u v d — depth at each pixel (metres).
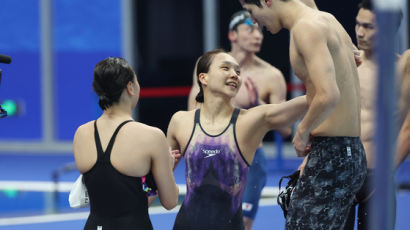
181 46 35.12
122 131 8.14
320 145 8.59
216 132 9.37
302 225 8.67
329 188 8.55
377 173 2.64
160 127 35.66
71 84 37.16
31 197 23.16
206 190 9.35
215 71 9.37
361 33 11.31
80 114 37.12
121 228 8.12
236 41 15.11
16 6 37.59
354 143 8.66
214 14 34.50
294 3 8.50
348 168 8.53
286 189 9.19
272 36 33.16
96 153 8.16
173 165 9.40
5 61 8.46
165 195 8.50
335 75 8.32
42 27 37.19
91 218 8.43
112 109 8.37
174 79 35.28
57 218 19.06
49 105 37.59
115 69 8.16
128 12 35.66
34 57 37.56
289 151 33.47
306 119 8.08
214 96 9.45
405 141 11.13
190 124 9.61
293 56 8.43
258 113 9.21
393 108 2.55
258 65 15.27
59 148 37.56
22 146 38.38
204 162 9.34
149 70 35.66
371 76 11.28
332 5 31.80
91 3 36.38
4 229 17.50
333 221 8.67
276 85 15.05
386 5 2.54
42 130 37.88
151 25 35.47
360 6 11.35
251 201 13.77
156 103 35.56
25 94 38.00
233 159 9.25
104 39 36.25
